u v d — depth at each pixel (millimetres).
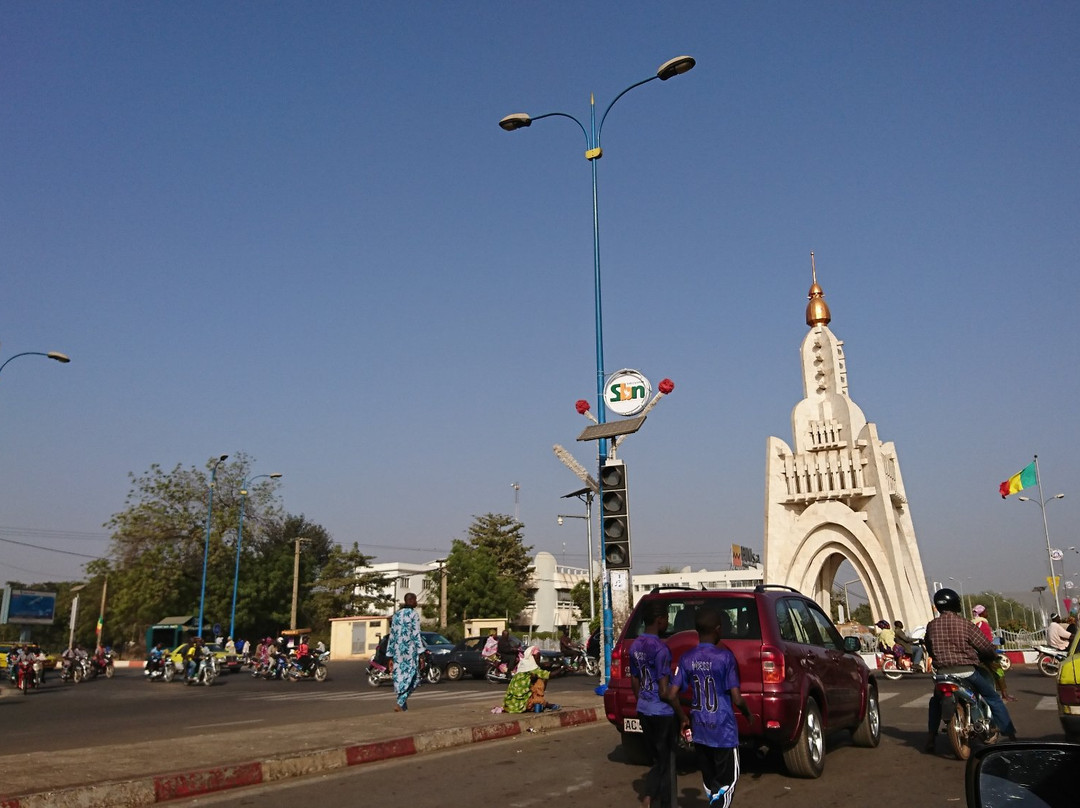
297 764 9523
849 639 10875
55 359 30750
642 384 18250
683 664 7238
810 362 39062
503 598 68500
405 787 8703
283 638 48562
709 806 7453
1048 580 40188
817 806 7785
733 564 80812
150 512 60469
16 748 12391
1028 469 41094
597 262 19484
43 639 88500
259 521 64125
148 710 20406
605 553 15719
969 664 9984
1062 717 8719
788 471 37500
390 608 78438
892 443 38938
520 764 10055
